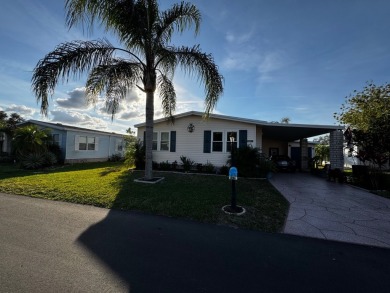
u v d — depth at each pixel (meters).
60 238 3.58
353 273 2.79
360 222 4.89
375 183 9.23
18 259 2.86
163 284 2.42
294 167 16.80
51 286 2.31
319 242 3.78
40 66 6.70
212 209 5.41
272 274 2.71
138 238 3.72
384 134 9.67
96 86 7.60
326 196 7.53
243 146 11.95
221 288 2.38
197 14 8.33
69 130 18.03
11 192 6.86
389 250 3.54
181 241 3.65
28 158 13.96
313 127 12.20
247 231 4.22
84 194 6.52
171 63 8.47
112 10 7.03
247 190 7.93
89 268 2.70
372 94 13.03
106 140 22.23
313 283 2.54
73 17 6.58
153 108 8.84
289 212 5.55
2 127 19.38
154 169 13.51
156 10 8.04
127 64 8.06
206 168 12.30
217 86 8.18
